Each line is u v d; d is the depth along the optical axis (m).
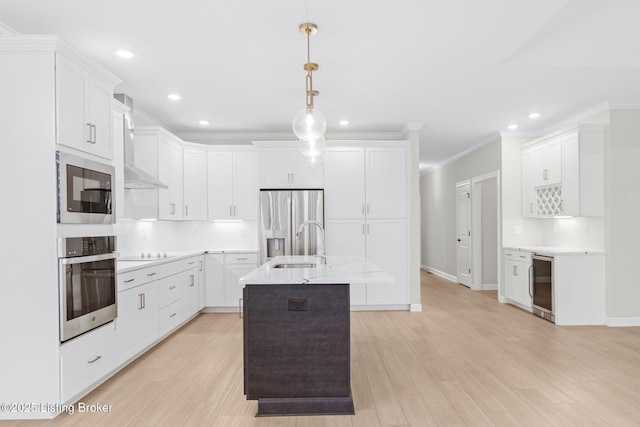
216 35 2.93
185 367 3.31
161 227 5.29
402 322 4.78
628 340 4.01
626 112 4.59
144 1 2.47
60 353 2.40
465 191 7.45
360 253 5.42
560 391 2.78
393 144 5.46
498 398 2.68
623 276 4.60
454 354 3.59
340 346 2.53
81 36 2.92
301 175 5.45
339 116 5.12
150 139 4.58
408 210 5.45
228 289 5.35
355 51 3.22
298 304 2.53
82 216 2.62
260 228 5.36
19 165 2.42
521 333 4.28
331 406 2.50
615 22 3.25
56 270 2.39
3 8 2.53
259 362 2.52
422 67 3.55
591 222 4.85
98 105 2.88
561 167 4.93
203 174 5.55
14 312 2.40
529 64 3.49
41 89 2.41
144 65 3.46
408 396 2.72
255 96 4.31
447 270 8.55
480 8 2.59
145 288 3.55
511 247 5.68
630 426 2.30
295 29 2.85
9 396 2.39
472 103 4.59
